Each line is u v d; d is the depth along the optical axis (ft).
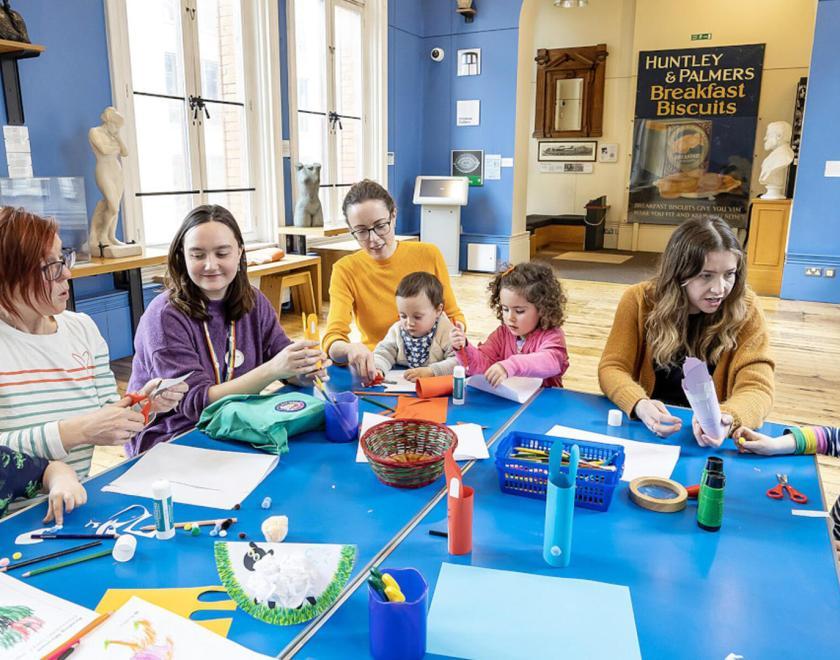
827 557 3.41
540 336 6.46
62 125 12.32
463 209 24.62
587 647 2.73
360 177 21.99
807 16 27.22
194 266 5.45
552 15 31.50
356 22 20.74
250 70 17.02
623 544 3.52
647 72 30.25
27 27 11.53
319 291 18.04
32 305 4.44
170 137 15.05
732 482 4.26
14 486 3.94
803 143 19.81
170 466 4.39
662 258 5.81
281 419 4.66
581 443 4.40
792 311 19.19
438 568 3.28
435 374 6.35
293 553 3.31
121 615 2.88
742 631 2.83
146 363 5.60
